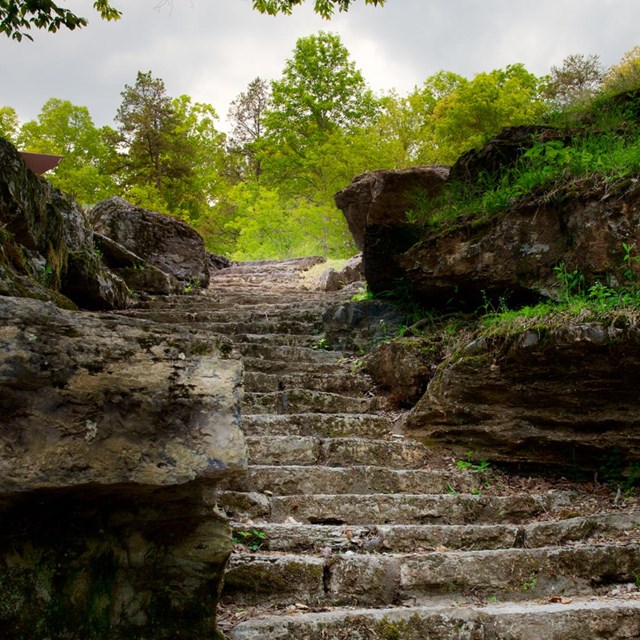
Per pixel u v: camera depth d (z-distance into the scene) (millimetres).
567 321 4457
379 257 6809
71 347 2023
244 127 38438
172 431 2098
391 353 5707
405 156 18703
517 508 4086
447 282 6004
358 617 2713
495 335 4711
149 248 11023
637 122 6375
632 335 4191
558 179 5496
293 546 3414
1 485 1821
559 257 5285
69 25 6844
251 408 5324
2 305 1965
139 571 2176
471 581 3213
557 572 3305
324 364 6246
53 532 2037
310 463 4535
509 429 4578
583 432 4395
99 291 7348
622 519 3719
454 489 4340
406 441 4875
